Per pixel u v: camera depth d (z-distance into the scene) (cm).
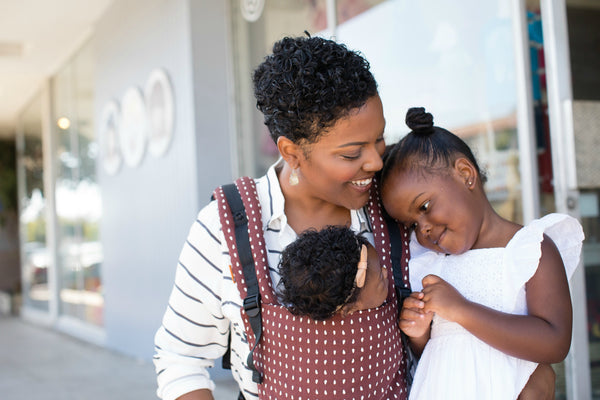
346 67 110
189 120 437
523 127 246
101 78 631
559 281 123
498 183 263
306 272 106
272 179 131
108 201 620
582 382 238
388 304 121
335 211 130
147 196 522
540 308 122
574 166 232
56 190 873
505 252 127
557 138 238
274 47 118
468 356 125
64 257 843
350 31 344
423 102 300
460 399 123
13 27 662
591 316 247
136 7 531
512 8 250
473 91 272
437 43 289
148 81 509
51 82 877
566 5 248
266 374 120
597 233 248
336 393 115
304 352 114
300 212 129
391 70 318
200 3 435
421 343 134
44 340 753
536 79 251
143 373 505
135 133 540
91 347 662
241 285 121
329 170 114
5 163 1262
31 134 1008
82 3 596
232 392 396
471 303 121
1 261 1229
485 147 269
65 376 519
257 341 119
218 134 436
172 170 471
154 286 518
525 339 117
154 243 513
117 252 600
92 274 717
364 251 110
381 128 115
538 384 128
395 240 132
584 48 251
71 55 771
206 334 133
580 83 249
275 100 114
